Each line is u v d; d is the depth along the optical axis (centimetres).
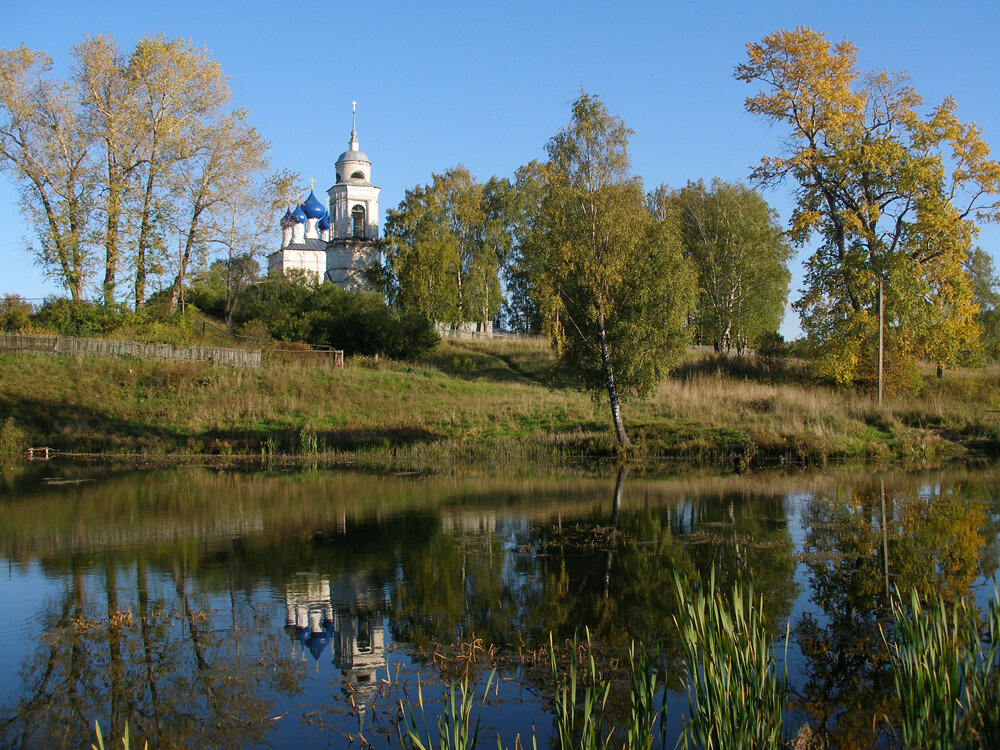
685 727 550
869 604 911
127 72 3675
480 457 2644
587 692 533
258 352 3791
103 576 1097
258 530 1413
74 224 3641
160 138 3725
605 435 2762
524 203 6400
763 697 546
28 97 3575
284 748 602
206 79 3831
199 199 3950
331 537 1348
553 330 2595
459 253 6012
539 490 1894
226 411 3183
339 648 815
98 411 3105
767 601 930
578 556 1181
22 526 1455
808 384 3819
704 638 545
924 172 3338
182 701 691
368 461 2586
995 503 1583
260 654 798
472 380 4059
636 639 823
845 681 707
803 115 3538
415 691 707
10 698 699
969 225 3444
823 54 3428
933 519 1412
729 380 3875
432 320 5628
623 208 2572
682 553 1182
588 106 2628
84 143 3631
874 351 3497
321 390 3447
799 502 1647
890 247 3509
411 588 1025
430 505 1678
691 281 2631
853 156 3438
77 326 3759
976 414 2995
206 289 5466
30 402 3092
